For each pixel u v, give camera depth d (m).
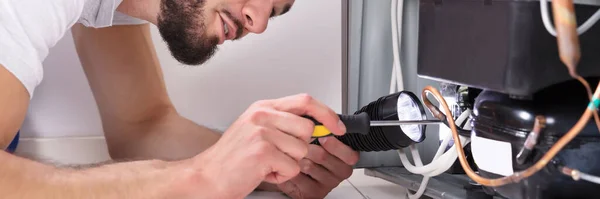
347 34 1.10
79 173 0.73
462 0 0.57
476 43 0.56
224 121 1.55
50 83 1.46
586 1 0.55
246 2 0.99
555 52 0.51
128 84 1.40
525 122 0.56
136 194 0.70
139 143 1.38
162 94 1.43
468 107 0.80
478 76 0.55
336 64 1.57
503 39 0.52
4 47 0.73
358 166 1.11
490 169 0.61
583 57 0.53
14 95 0.74
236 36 1.03
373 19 1.10
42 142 1.45
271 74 1.56
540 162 0.50
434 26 0.62
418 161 0.90
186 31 1.03
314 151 0.95
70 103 1.47
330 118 0.75
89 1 1.03
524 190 0.57
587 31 0.53
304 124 0.73
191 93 1.52
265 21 1.01
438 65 0.62
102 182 0.71
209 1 1.00
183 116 1.52
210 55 1.06
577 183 0.55
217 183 0.71
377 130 0.87
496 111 0.59
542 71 0.51
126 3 1.10
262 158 0.71
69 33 1.44
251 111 0.76
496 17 0.53
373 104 0.89
